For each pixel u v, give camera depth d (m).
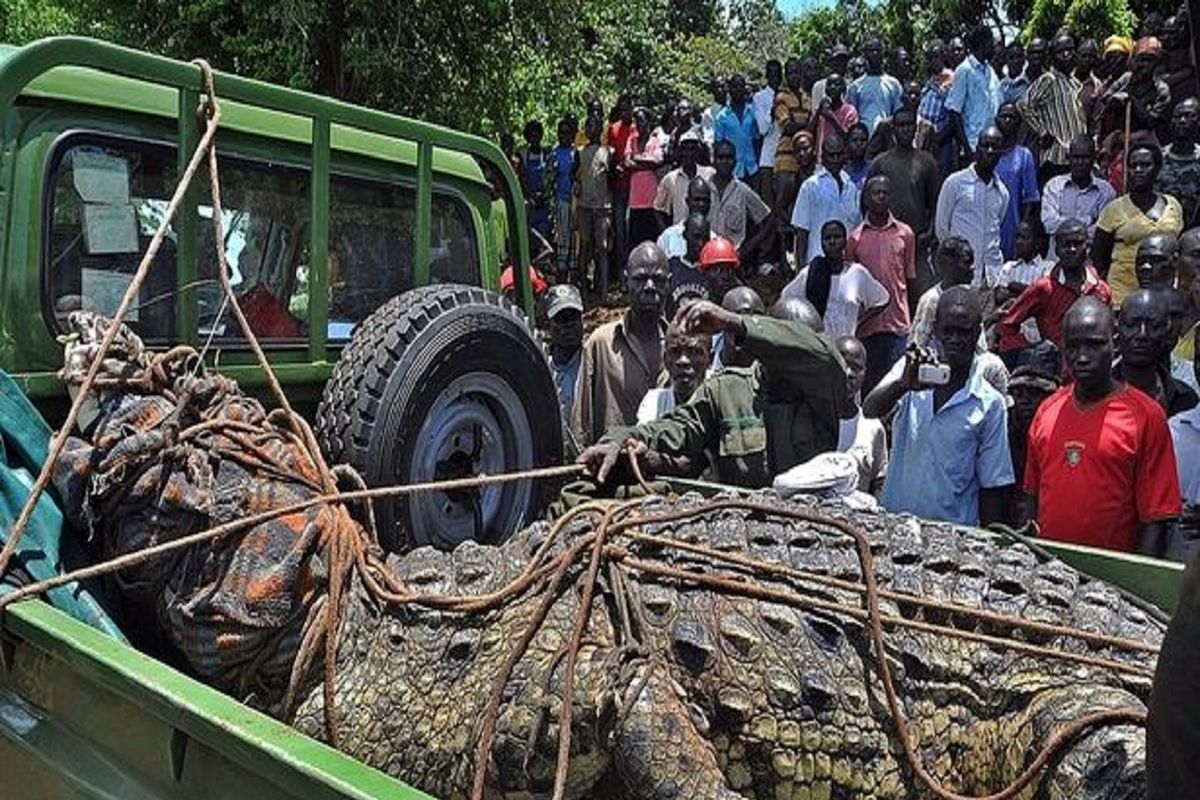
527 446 4.07
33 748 2.70
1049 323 7.00
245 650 2.93
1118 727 2.59
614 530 2.94
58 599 2.88
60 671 2.60
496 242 4.79
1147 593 3.35
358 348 3.65
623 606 2.83
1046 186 8.82
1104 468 4.27
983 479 4.73
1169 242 6.15
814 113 11.93
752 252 11.91
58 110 3.22
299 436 3.26
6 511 2.86
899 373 4.94
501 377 3.94
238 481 3.04
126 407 3.03
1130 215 7.55
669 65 20.36
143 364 3.14
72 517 2.97
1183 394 5.01
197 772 2.27
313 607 3.00
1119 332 4.91
